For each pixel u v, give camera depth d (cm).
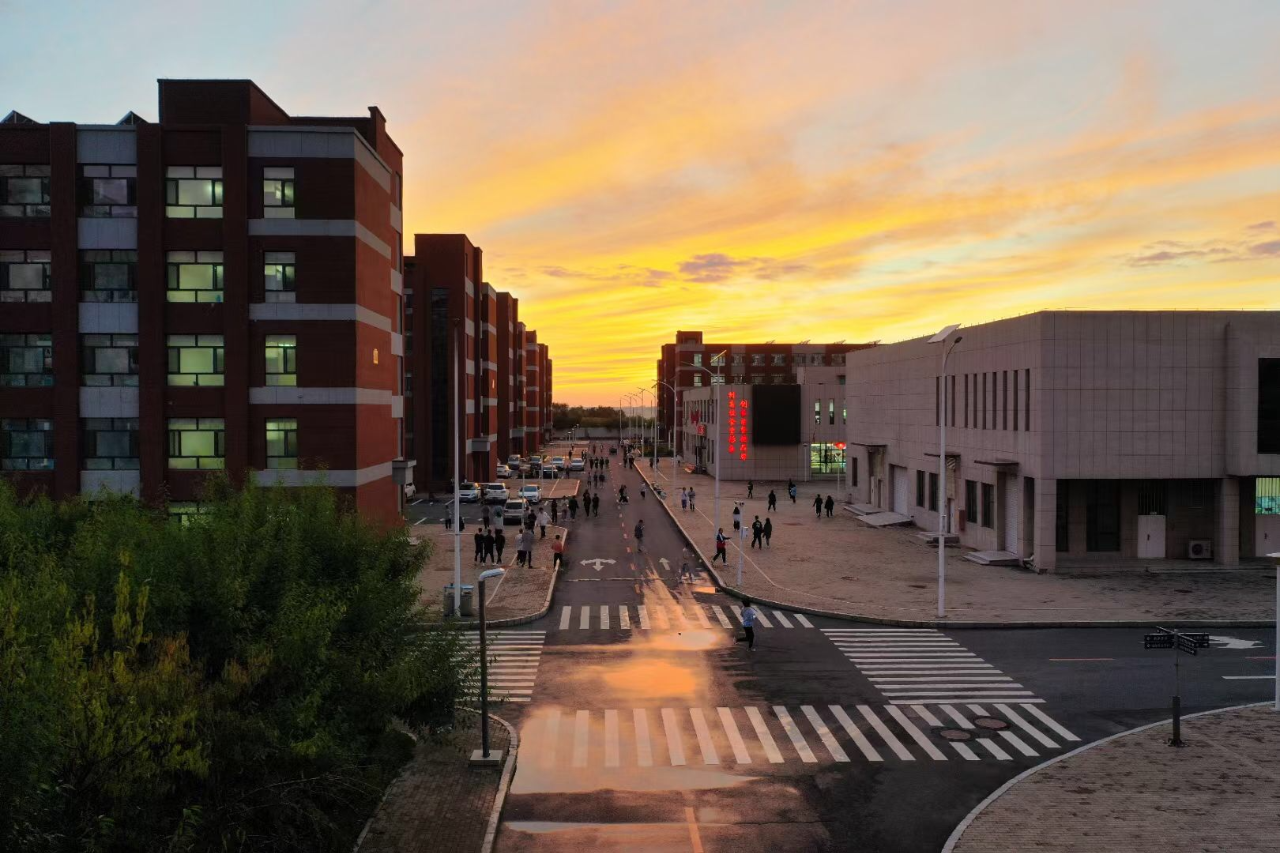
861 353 6341
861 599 3256
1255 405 3744
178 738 1076
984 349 4309
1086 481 3969
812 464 8781
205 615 1276
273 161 3419
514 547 4553
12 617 905
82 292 3366
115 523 1445
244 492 1703
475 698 2016
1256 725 1958
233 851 1177
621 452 14062
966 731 1945
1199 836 1430
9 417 3341
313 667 1321
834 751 1831
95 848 926
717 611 3138
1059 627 2872
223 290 3400
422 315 6906
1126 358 3778
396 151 4641
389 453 4012
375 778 1571
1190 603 3170
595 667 2438
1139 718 2027
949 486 4712
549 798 1609
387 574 1758
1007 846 1402
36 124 3328
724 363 12988
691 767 1748
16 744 803
